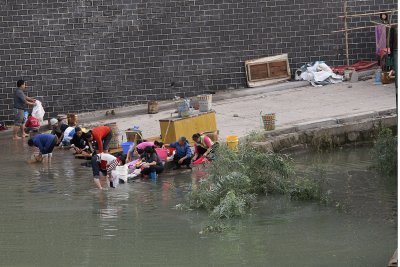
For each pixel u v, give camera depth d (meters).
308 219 36.09
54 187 41.56
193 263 30.92
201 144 45.50
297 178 41.19
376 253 31.66
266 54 59.72
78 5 56.94
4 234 34.31
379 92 55.84
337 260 31.00
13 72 56.72
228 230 34.66
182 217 36.44
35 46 56.75
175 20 58.16
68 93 57.56
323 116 51.22
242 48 59.31
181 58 58.66
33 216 36.66
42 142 46.81
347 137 50.06
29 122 54.50
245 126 50.59
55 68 57.19
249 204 38.03
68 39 57.09
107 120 56.22
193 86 59.00
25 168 45.81
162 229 34.78
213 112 48.28
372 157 45.62
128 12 57.62
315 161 46.97
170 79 58.69
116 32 57.62
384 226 34.88
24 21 56.44
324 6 59.88
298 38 59.91
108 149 47.38
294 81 59.97
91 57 57.56
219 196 37.97
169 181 42.53
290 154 48.19
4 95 56.75
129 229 34.75
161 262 31.03
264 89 58.84
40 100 57.19
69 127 50.94
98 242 33.28
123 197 39.62
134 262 31.02
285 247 32.47
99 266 30.77
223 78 59.28
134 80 58.28
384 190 40.56
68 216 36.62
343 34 60.25
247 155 40.59
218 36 58.88
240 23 59.03
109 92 58.06
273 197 39.78
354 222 35.53
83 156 47.91
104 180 42.88
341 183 41.97
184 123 47.00
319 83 59.00
